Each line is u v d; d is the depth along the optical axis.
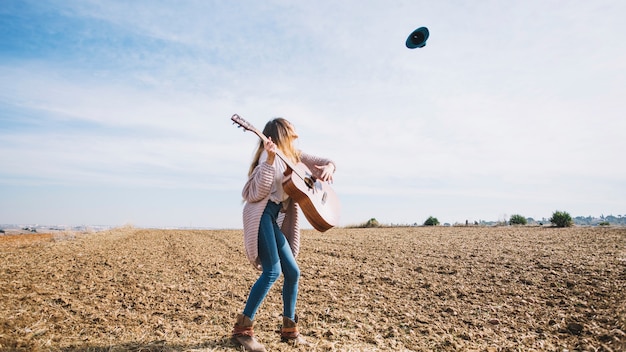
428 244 10.50
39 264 6.84
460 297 5.01
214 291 5.40
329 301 4.89
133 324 3.76
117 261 7.66
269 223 3.02
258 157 3.21
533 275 5.93
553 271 6.06
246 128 2.83
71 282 5.52
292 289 3.15
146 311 4.30
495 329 3.86
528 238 11.28
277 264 3.01
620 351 3.07
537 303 4.59
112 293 5.04
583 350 3.20
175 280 6.07
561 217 16.48
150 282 5.83
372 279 6.11
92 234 13.49
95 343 3.09
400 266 7.19
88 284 5.46
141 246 10.60
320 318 4.19
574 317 4.01
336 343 3.33
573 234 12.08
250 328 3.01
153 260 8.06
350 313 4.37
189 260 8.20
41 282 5.36
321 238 13.16
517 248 8.88
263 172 2.91
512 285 5.45
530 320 4.05
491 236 12.45
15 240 11.30
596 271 5.90
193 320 4.02
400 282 5.90
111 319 3.89
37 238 12.26
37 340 3.04
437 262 7.44
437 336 3.67
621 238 10.23
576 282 5.34
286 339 3.21
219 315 4.22
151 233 15.77
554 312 4.24
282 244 3.08
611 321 3.79
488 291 5.22
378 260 7.93
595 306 4.32
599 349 3.19
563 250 8.24
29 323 3.51
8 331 3.22
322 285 5.76
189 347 3.03
